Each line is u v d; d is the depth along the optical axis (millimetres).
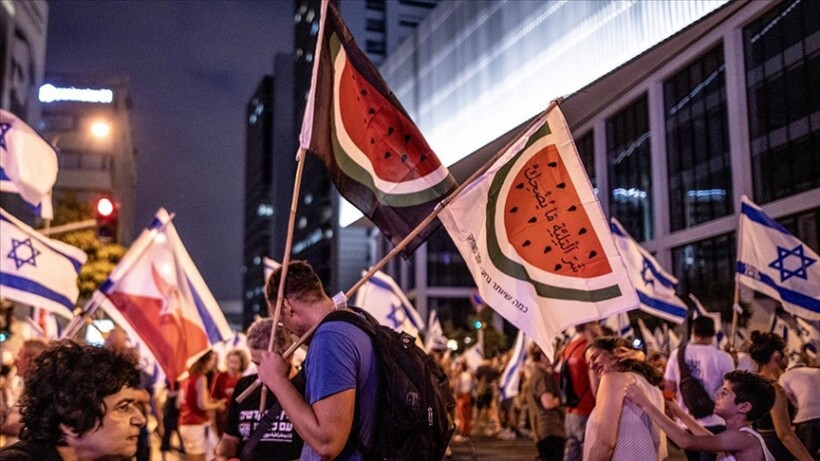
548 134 4629
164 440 13352
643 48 38875
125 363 2318
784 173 30969
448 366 20438
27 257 8289
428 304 74125
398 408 3156
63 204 38406
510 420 18625
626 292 4352
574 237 4508
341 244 97000
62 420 2176
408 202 4426
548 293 4469
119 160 86625
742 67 33562
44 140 8914
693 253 37625
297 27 125250
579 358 8664
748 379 5000
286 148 150125
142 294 7895
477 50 60250
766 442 6832
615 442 4941
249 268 166375
